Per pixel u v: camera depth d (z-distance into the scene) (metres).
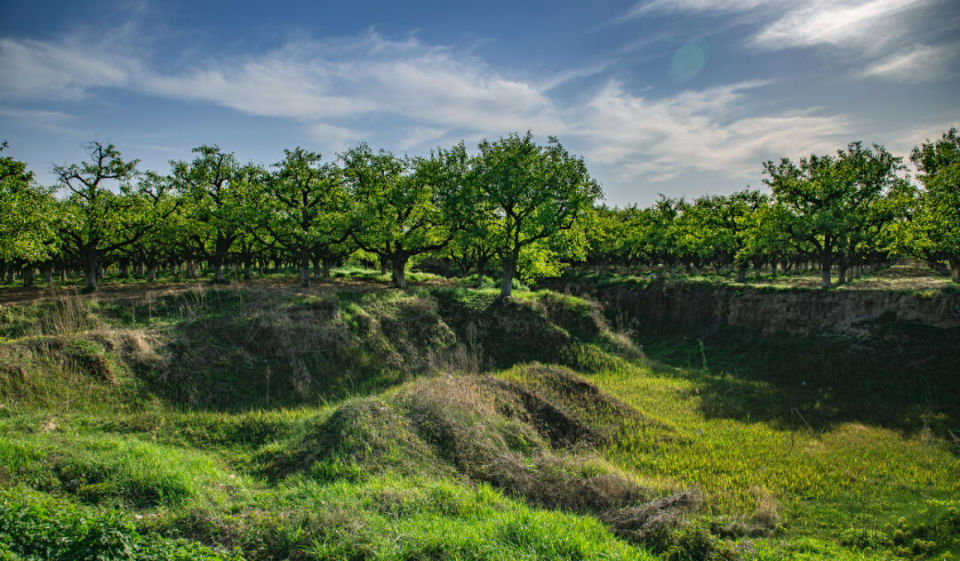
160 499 9.70
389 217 32.38
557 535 8.78
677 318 37.84
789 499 12.54
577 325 31.44
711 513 11.53
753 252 36.44
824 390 23.41
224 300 27.19
